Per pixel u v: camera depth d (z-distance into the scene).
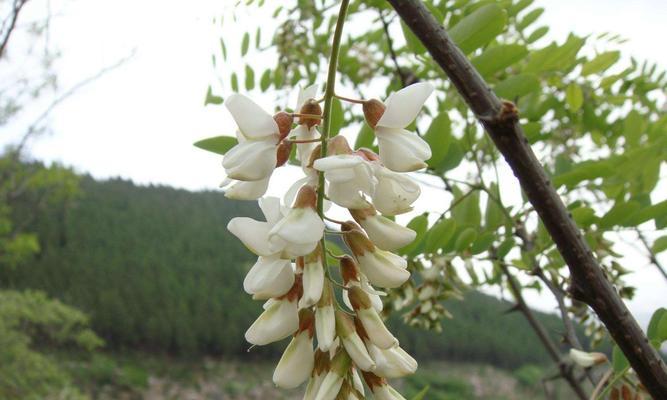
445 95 0.34
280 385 0.13
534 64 0.25
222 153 0.21
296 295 0.13
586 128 0.35
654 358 0.16
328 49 0.39
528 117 0.29
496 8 0.18
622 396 0.20
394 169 0.13
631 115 0.31
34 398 1.42
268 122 0.13
